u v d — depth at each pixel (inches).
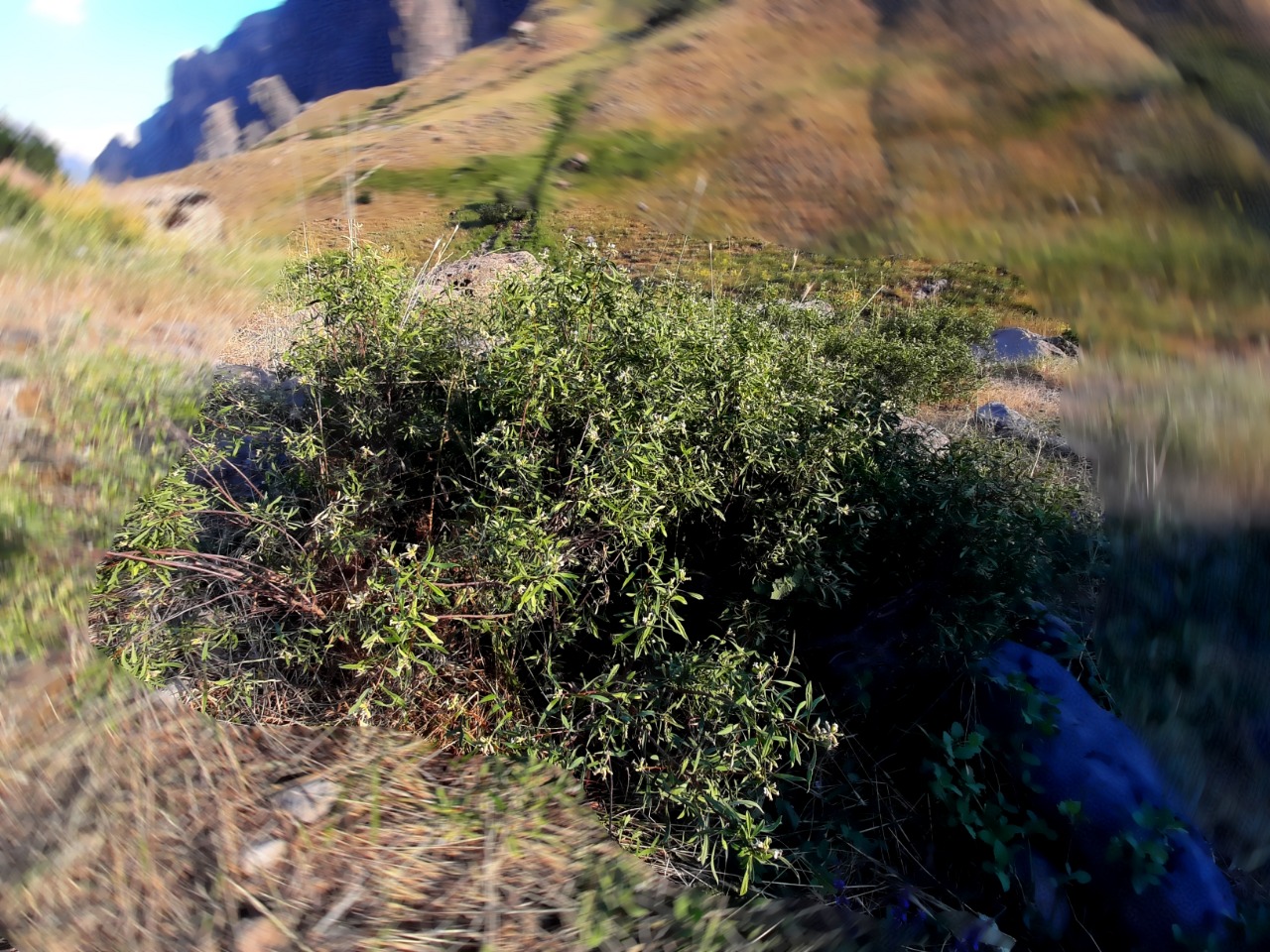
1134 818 87.8
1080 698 101.3
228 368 124.9
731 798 84.9
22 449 95.3
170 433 107.3
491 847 76.4
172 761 77.4
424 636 90.3
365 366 110.9
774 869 86.7
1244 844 85.0
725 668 87.7
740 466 105.8
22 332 113.6
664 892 76.9
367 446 106.4
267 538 97.6
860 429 115.2
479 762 86.9
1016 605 111.3
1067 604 118.3
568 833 80.3
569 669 101.7
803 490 103.1
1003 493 117.7
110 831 69.1
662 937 71.4
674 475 97.3
